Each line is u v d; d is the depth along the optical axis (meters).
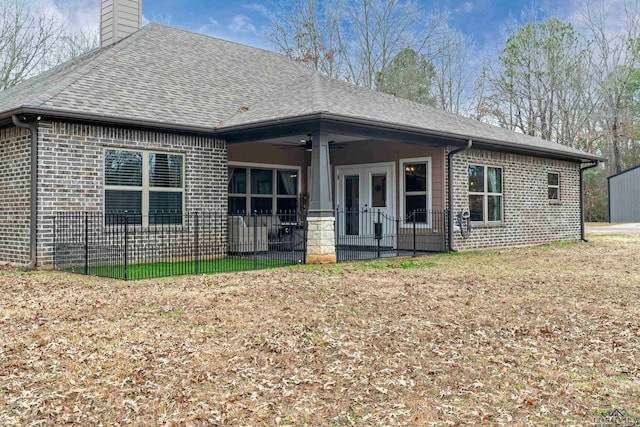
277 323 5.43
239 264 10.27
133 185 10.40
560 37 34.66
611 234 22.22
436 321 5.60
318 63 32.12
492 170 14.51
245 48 16.78
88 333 5.05
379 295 6.95
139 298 6.61
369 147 14.46
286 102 11.65
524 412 3.41
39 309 6.02
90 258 9.59
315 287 7.47
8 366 4.14
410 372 4.12
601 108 36.03
